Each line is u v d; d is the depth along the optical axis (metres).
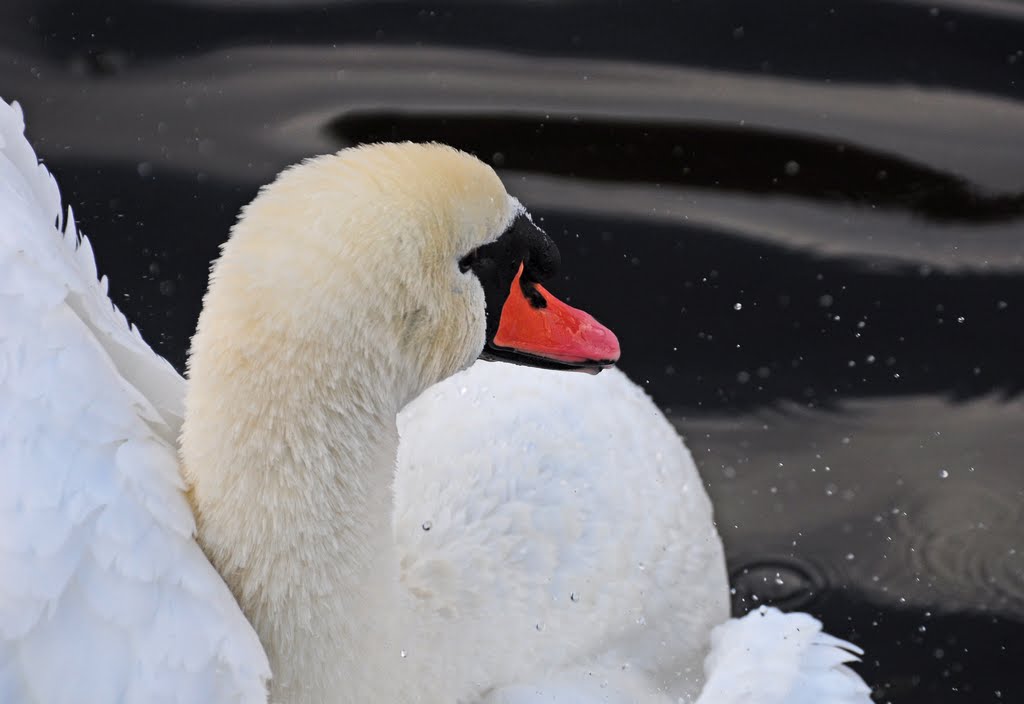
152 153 14.02
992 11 16.08
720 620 10.57
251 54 15.20
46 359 6.96
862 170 14.54
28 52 14.87
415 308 7.16
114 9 15.48
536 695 8.66
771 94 15.21
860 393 12.93
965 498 12.23
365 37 15.58
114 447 6.93
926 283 13.71
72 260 7.92
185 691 6.66
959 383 13.04
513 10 16.05
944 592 11.52
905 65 15.59
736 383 12.94
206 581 6.87
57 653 6.55
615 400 10.77
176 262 13.12
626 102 15.05
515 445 9.89
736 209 14.19
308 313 6.80
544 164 14.37
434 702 8.18
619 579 9.70
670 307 13.39
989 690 10.81
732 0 16.12
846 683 9.08
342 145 14.23
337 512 7.15
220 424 6.96
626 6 16.08
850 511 12.12
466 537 9.07
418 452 9.90
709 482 12.34
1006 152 14.74
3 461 6.70
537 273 8.12
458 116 14.69
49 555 6.58
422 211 7.09
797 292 13.57
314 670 7.32
